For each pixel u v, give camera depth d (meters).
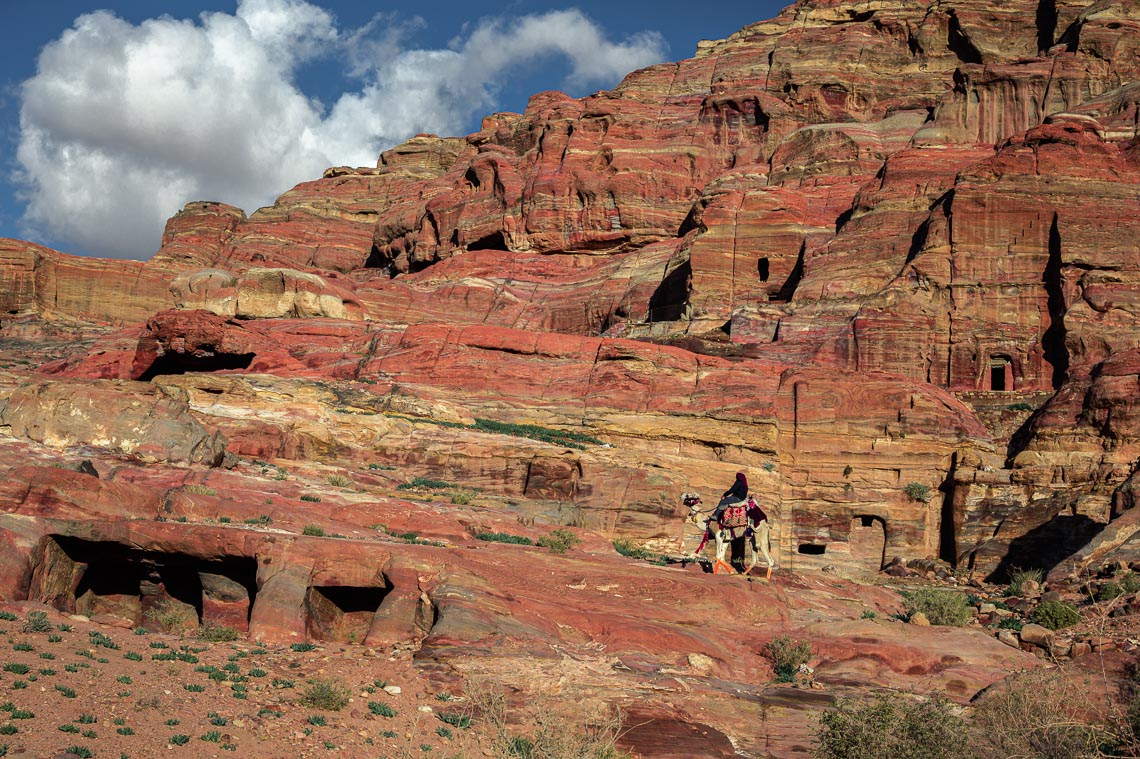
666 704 14.68
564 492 36.12
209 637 16.92
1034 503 40.00
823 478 44.25
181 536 18.53
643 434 44.53
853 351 52.81
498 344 50.47
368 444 37.72
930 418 44.12
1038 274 53.06
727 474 42.56
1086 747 11.20
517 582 19.08
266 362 50.62
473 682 14.34
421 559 18.47
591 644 17.23
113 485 20.48
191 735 11.41
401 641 17.19
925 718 12.07
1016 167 54.97
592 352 49.78
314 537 19.25
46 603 17.67
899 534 42.75
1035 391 49.72
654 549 34.97
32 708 11.36
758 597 21.25
